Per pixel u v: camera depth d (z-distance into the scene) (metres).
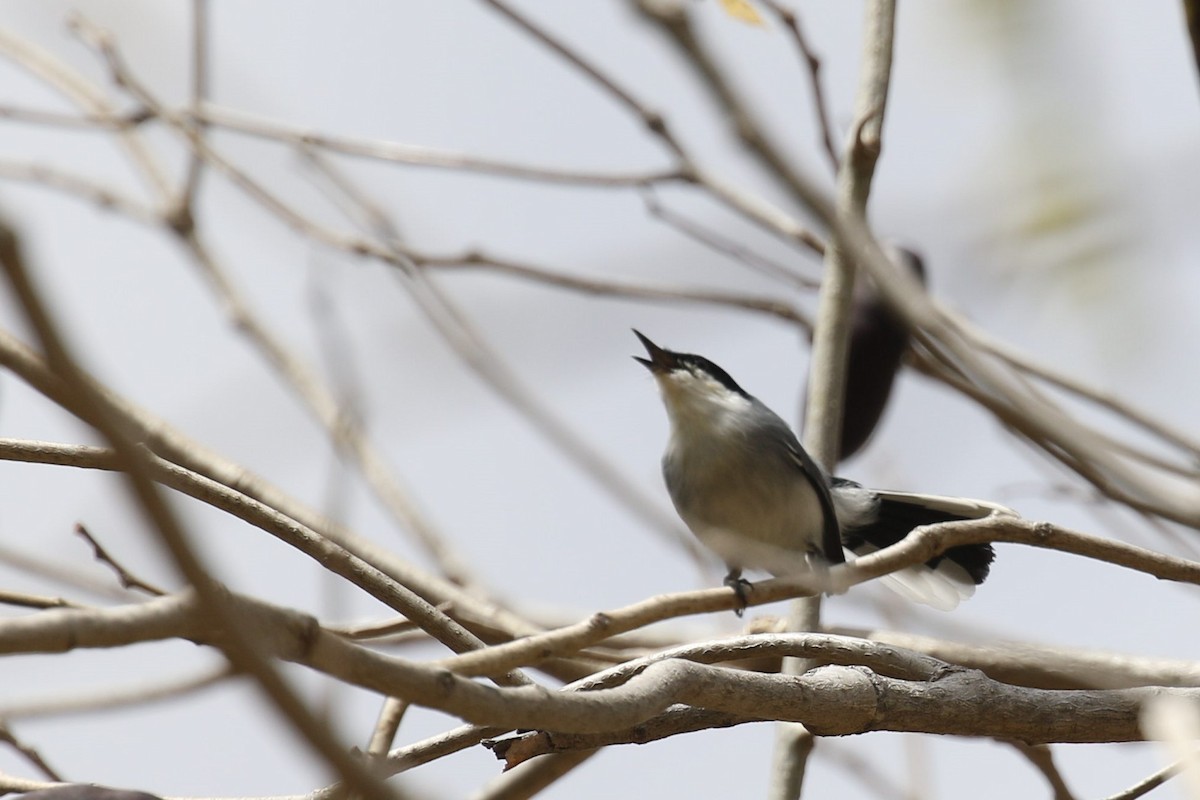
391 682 4.29
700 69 3.04
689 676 5.65
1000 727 6.77
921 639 8.21
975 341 6.10
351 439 4.95
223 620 3.21
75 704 5.82
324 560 6.54
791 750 7.83
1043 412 4.41
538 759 6.46
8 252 2.33
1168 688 7.00
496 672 5.15
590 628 5.43
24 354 5.70
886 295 4.22
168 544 3.04
